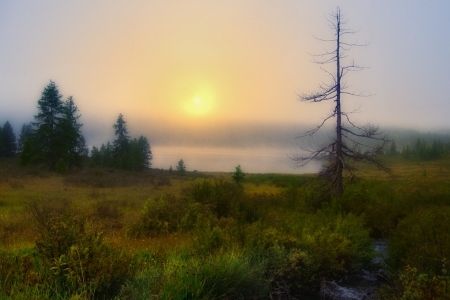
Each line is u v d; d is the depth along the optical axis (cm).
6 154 6625
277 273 564
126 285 449
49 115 4572
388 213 1145
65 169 4203
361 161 1449
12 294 384
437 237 586
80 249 460
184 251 688
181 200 1207
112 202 1816
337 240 714
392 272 630
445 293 401
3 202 1739
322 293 573
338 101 1448
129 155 6469
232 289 482
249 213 1101
